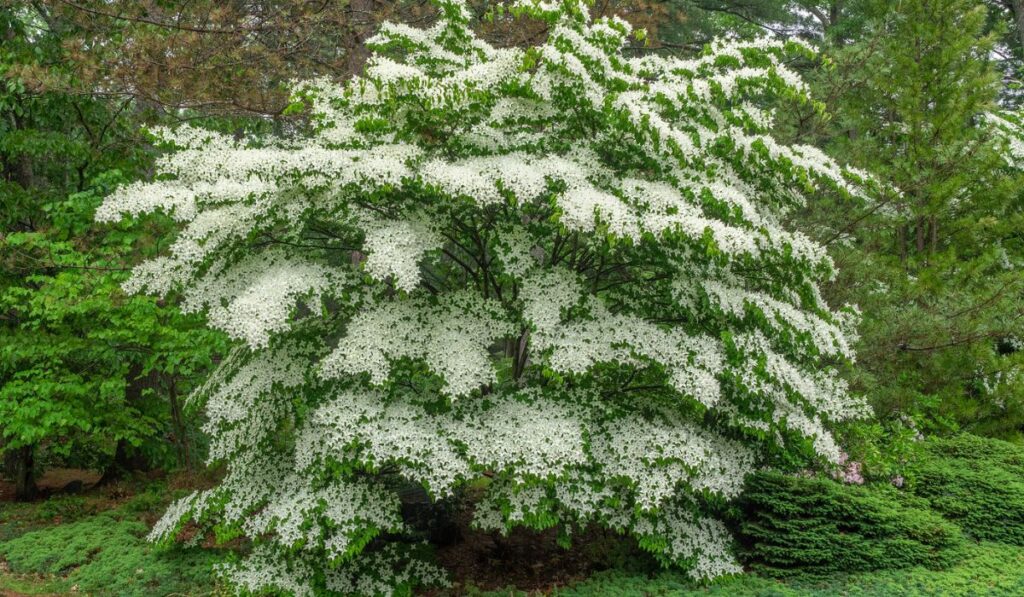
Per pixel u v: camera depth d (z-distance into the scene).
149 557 6.16
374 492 5.33
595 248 5.32
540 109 5.10
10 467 10.12
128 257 8.01
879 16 10.01
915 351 8.50
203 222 5.00
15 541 6.73
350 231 5.65
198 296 5.18
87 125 9.73
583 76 4.74
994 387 8.58
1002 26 9.64
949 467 7.14
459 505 7.11
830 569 5.41
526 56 4.84
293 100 5.27
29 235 7.81
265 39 9.04
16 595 5.51
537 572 6.07
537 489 5.12
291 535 4.96
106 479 9.45
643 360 5.00
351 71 8.98
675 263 5.25
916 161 9.13
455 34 5.63
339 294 5.03
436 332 5.20
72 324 8.29
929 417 8.68
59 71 8.27
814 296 5.45
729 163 5.52
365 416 5.04
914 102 9.04
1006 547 5.88
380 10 9.04
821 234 9.09
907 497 6.43
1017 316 8.11
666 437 5.20
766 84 5.29
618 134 5.16
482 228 5.71
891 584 5.03
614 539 6.29
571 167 4.87
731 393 5.50
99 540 6.61
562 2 5.07
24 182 10.17
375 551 5.79
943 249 9.70
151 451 9.19
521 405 5.42
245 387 5.42
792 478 5.88
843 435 7.02
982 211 9.24
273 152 4.91
